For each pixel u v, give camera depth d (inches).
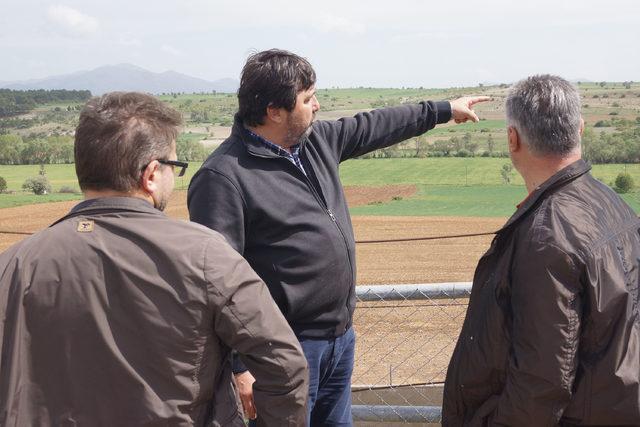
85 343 68.6
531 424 81.0
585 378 80.1
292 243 105.3
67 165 3786.9
